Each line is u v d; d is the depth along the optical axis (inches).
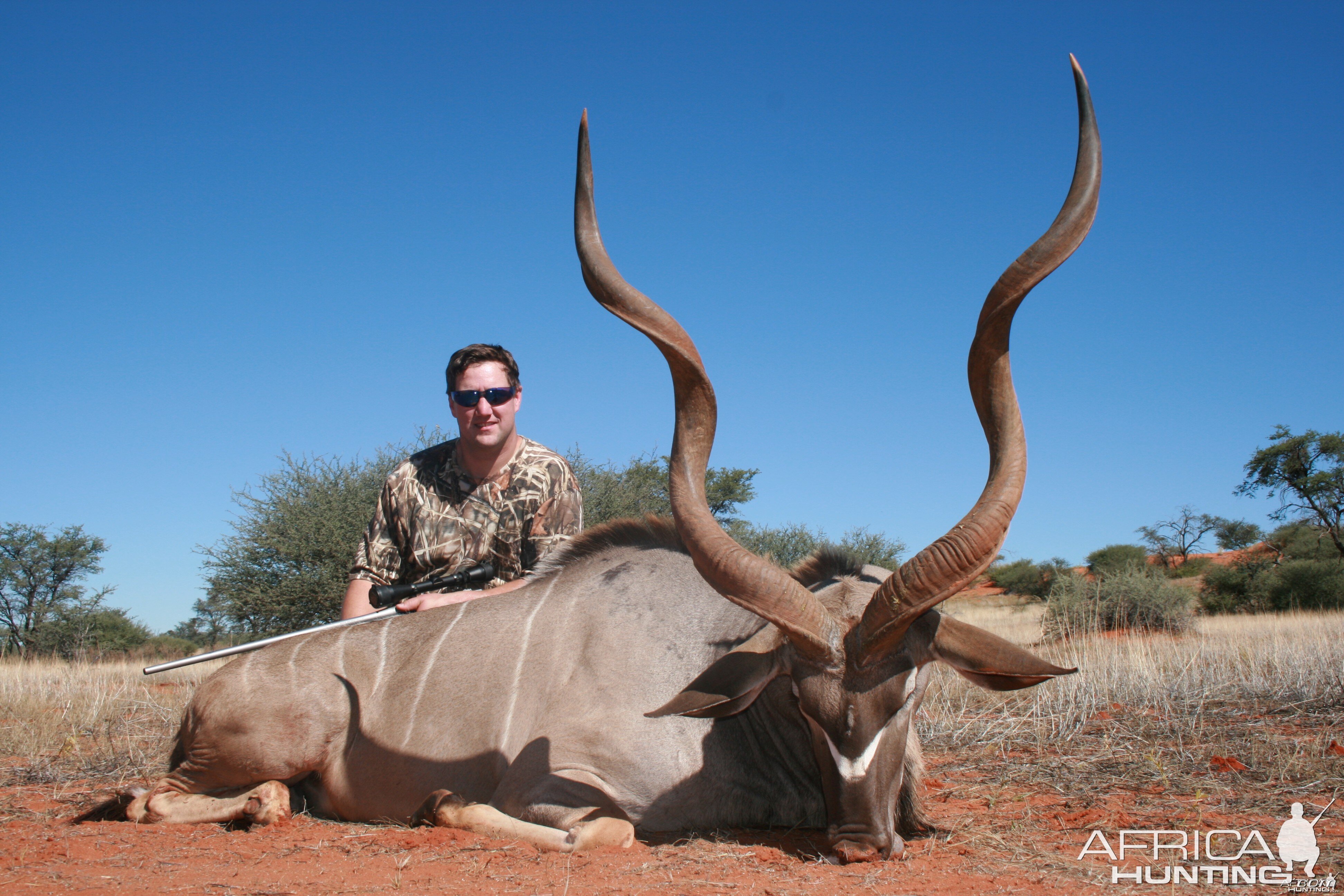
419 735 165.8
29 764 229.9
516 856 136.8
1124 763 205.9
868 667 130.6
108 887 127.5
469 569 199.2
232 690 173.2
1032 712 265.4
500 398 210.5
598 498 690.8
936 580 125.4
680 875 127.5
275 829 161.8
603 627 162.2
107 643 1066.1
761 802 152.1
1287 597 1058.7
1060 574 660.1
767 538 915.4
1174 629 642.8
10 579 1163.3
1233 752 210.1
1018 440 135.9
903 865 131.3
